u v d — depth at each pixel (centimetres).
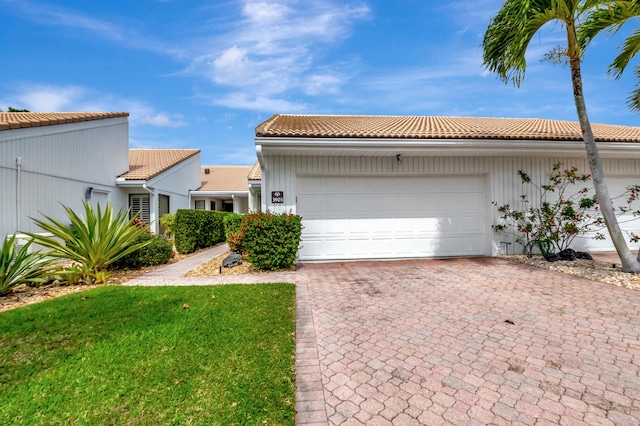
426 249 864
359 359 314
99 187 1248
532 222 857
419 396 254
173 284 596
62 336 346
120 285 582
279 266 735
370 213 847
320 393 255
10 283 539
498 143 746
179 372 275
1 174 810
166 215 1391
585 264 713
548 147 766
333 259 837
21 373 275
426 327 392
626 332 369
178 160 1758
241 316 409
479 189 877
